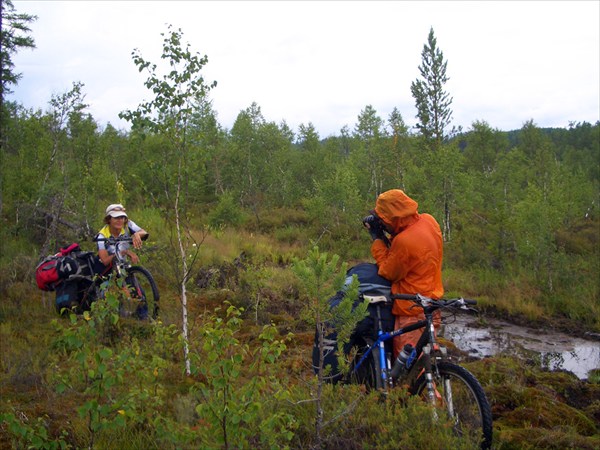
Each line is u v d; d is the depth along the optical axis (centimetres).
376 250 488
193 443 373
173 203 607
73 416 454
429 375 412
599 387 600
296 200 2467
